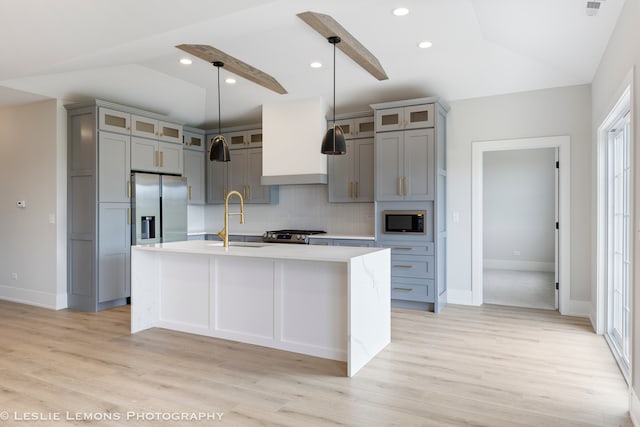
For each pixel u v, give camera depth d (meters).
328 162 5.67
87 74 4.61
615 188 3.76
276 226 6.49
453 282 5.17
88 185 4.75
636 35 2.40
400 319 4.43
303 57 4.43
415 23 3.65
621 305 3.45
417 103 4.83
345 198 5.56
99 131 4.73
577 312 4.54
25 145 5.11
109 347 3.49
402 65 4.58
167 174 5.61
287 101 5.68
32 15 2.53
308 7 3.02
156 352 3.38
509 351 3.41
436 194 4.74
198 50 3.95
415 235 4.87
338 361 3.19
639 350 2.23
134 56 3.80
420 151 4.82
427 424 2.25
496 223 8.17
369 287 3.22
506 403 2.49
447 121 5.18
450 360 3.21
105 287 4.82
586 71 4.12
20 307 4.95
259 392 2.64
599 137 3.87
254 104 5.88
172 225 5.52
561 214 4.59
